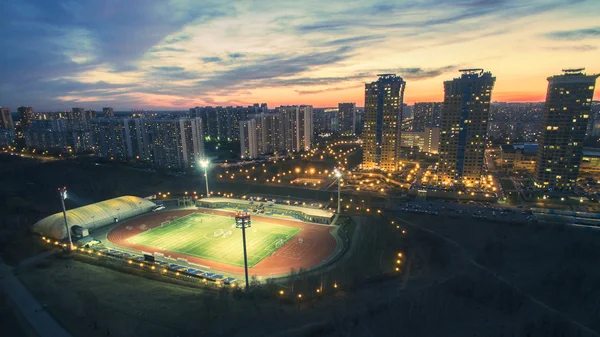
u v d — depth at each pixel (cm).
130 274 12062
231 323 8475
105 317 8900
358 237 15212
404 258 12888
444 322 8469
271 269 12481
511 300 9662
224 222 17575
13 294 10338
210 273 12019
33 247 14050
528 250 13600
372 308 9106
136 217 18412
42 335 8256
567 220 16600
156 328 8306
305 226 16775
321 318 8681
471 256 13125
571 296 10019
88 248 14125
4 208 19662
